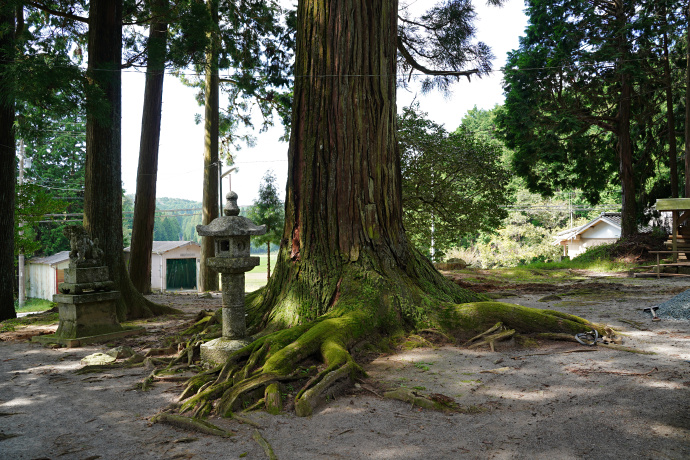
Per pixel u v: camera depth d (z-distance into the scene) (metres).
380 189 6.82
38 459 3.02
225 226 5.07
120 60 10.02
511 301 10.25
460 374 4.71
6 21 10.27
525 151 23.06
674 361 4.95
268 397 3.96
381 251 6.62
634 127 23.77
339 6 6.71
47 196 18.38
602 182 24.70
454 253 36.94
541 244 36.69
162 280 28.59
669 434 3.17
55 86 7.73
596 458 2.88
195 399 3.95
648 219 24.14
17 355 6.37
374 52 6.88
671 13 20.67
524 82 21.72
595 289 11.95
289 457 3.01
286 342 4.99
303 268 6.48
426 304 6.35
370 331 5.74
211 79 19.23
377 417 3.68
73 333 7.04
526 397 4.00
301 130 6.86
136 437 3.40
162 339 7.07
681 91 22.77
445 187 16.86
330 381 4.16
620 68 20.67
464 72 13.34
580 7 21.28
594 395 3.99
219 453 3.10
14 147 10.65
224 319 5.22
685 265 14.69
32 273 30.11
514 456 2.93
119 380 4.95
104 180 9.62
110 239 9.64
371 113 6.81
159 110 14.89
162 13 10.87
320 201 6.63
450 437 3.25
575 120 20.77
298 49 7.07
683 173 23.78
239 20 16.34
